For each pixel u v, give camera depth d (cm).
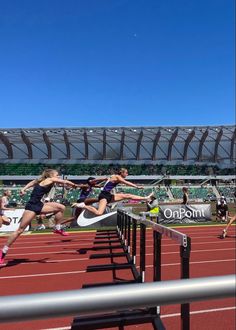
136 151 5509
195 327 429
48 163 5419
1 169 5334
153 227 411
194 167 5484
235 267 757
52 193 4559
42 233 1546
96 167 5409
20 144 5409
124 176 931
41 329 430
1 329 429
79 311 95
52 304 93
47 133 4900
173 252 955
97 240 1179
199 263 802
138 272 628
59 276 684
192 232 1507
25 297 93
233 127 4719
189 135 5100
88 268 702
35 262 834
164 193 4931
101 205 913
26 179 5259
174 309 486
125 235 914
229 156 5553
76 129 4684
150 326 421
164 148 5531
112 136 5094
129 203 3894
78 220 1781
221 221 2033
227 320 450
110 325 407
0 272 725
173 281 102
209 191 5025
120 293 98
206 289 100
